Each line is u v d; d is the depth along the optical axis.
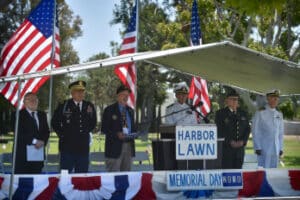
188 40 30.45
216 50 9.83
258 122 11.95
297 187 10.67
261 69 11.15
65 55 50.91
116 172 9.74
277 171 10.60
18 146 10.06
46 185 9.30
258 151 11.88
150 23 47.38
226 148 11.42
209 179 9.94
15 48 12.60
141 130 10.70
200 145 9.77
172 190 9.73
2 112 36.06
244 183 10.23
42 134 10.31
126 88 10.91
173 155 9.89
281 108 27.78
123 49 15.47
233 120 11.50
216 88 32.50
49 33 12.77
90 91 67.38
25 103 10.27
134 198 9.66
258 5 9.18
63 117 10.48
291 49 30.59
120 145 10.65
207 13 27.34
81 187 9.46
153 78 54.81
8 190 9.18
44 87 43.97
